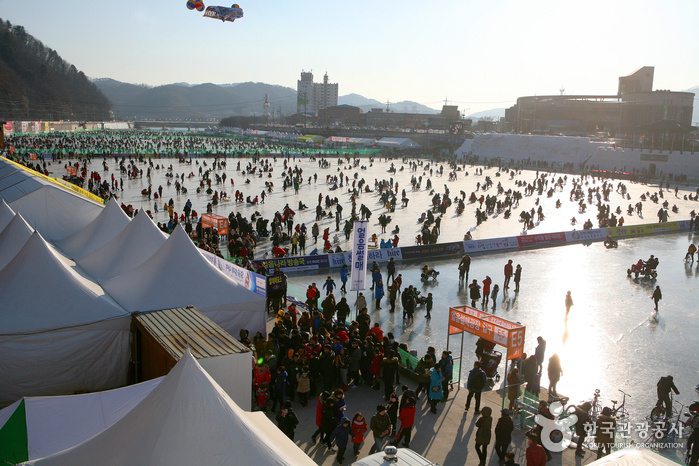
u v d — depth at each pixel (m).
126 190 49.56
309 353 12.81
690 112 118.69
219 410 6.84
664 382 12.55
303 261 26.70
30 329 11.83
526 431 11.56
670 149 79.06
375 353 13.27
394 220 41.00
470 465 10.09
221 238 31.06
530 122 145.75
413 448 10.61
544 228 39.69
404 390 10.61
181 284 14.64
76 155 79.12
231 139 170.75
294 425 10.02
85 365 12.57
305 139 149.00
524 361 13.01
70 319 12.35
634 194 61.78
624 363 16.30
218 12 37.19
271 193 52.44
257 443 6.75
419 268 28.20
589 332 18.98
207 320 12.75
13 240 16.97
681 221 42.28
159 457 6.28
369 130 164.00
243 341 13.48
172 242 15.27
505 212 43.88
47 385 12.20
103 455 6.57
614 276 27.50
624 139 92.00
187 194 48.72
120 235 17.83
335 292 23.23
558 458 10.56
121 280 14.98
